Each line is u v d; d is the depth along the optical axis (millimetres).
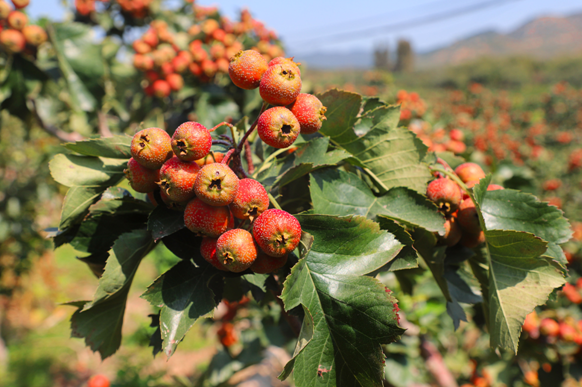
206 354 8125
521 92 33938
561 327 2891
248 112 3135
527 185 2584
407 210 1355
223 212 1127
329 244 1164
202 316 1148
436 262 1405
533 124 13438
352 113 1456
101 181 1397
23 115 3303
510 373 3422
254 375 5086
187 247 1244
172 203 1210
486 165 2688
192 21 4109
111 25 4016
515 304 1297
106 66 3221
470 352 4469
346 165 1591
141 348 7062
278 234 1047
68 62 3131
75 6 3867
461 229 1496
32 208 7035
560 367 3008
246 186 1112
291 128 1161
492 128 7805
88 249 1432
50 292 10336
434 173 1552
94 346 1382
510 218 1422
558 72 59656
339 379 1074
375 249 1127
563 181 8867
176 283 1182
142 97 3477
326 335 1096
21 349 8484
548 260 1272
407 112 4129
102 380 3678
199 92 3289
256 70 1232
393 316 1037
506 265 1344
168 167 1121
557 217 1372
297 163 1343
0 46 2951
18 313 9844
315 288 1130
